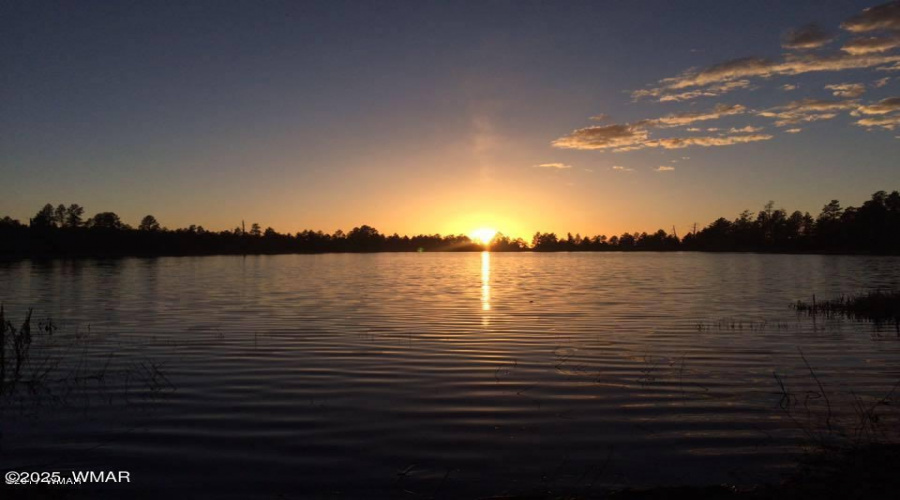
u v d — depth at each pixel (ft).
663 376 43.09
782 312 82.33
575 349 53.78
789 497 22.93
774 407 35.22
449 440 29.78
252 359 48.70
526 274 196.54
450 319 75.05
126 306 88.99
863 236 405.80
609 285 140.87
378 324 70.18
